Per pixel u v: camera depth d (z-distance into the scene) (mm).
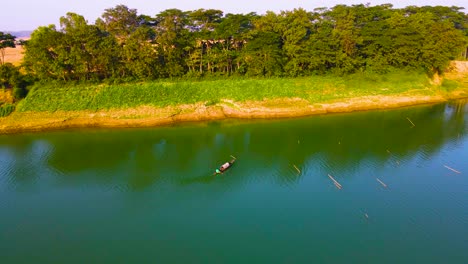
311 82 80500
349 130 64125
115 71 76125
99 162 51375
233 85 77312
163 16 78688
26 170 48969
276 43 81812
